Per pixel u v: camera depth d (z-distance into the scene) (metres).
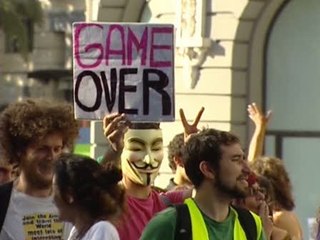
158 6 21.53
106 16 22.36
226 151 7.58
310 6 20.03
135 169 8.67
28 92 45.12
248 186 7.82
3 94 45.09
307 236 19.94
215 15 20.50
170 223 7.47
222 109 20.48
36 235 7.98
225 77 20.45
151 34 8.80
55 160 7.58
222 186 7.57
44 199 8.03
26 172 8.03
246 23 20.28
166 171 19.62
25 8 42.62
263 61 20.38
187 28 20.70
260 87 20.39
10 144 8.06
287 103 20.22
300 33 20.09
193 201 7.60
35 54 45.06
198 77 20.66
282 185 10.59
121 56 8.81
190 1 20.62
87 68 8.81
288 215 10.64
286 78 20.22
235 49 20.39
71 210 7.34
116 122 8.31
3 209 7.98
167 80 8.80
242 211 7.71
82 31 8.80
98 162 7.64
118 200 7.43
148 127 8.80
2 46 45.06
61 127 8.05
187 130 9.27
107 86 8.80
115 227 7.68
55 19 44.91
